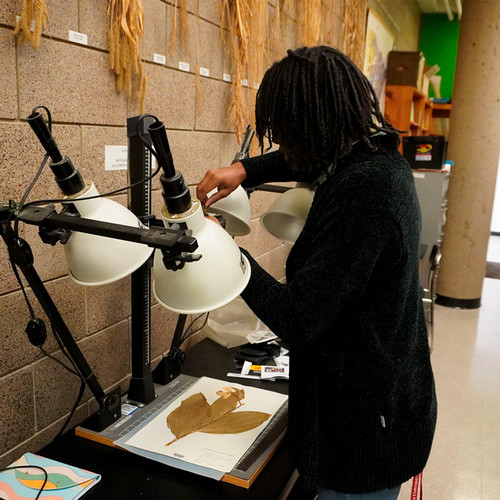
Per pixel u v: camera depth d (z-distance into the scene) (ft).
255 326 6.14
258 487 3.39
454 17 24.76
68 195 2.82
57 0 3.96
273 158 4.17
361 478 3.27
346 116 2.87
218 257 2.65
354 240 2.77
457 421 8.96
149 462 3.61
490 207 14.99
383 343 3.10
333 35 9.71
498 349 12.25
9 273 3.90
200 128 6.16
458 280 15.39
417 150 14.02
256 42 6.66
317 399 3.28
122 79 4.69
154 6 5.06
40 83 3.92
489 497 7.15
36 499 3.17
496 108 14.38
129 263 2.79
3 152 3.69
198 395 4.43
